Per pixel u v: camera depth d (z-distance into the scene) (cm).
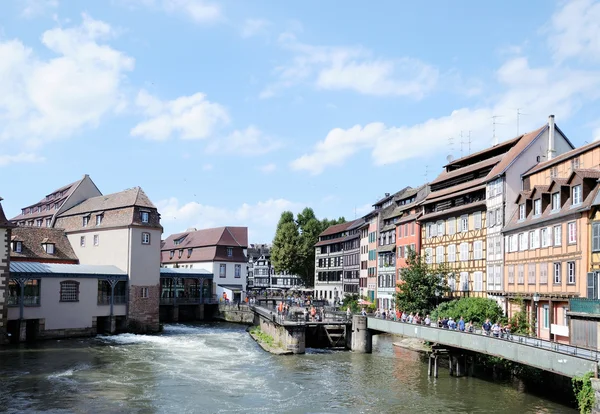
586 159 3266
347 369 3606
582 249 2994
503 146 4622
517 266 3788
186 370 3494
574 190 3131
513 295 3788
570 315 2839
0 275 4269
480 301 3934
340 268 9000
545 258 3406
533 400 2758
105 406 2612
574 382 2227
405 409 2619
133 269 5409
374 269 7094
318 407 2652
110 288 5275
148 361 3775
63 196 7019
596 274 2864
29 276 4597
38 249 5744
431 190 5528
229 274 8175
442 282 4731
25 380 3106
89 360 3759
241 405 2678
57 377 3195
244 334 5522
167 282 7944
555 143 4141
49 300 4738
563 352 2238
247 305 6731
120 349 4281
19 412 2489
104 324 5262
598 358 2088
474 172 4712
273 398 2816
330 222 11162
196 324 6594
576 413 2494
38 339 4659
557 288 3253
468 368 3434
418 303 4538
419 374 3447
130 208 5556
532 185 3916
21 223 7462
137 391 2911
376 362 3888
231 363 3775
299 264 9862
